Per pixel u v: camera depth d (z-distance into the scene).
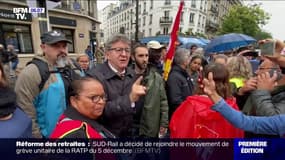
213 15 47.12
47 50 1.88
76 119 1.13
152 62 2.50
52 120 1.79
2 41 11.04
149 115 2.11
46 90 1.77
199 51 4.20
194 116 1.39
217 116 1.33
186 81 2.55
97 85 1.18
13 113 1.32
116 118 1.52
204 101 1.40
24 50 12.30
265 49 1.27
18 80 1.72
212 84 1.18
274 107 1.21
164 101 2.25
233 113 1.13
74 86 1.18
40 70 1.75
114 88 1.62
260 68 1.35
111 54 1.67
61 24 15.30
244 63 1.82
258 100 1.24
